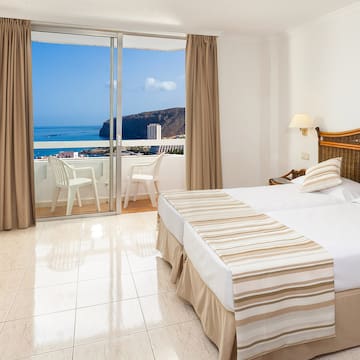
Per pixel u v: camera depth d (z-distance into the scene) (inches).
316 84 161.9
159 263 119.3
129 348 73.9
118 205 182.7
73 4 137.9
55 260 120.7
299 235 80.7
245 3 138.3
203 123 181.3
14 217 157.1
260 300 63.6
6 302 92.4
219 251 71.5
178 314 87.4
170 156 232.5
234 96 193.3
